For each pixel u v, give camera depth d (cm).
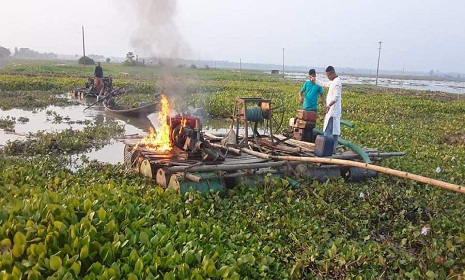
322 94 1028
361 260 538
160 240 504
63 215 507
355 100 2841
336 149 974
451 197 819
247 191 780
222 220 656
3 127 1531
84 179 830
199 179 744
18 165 876
